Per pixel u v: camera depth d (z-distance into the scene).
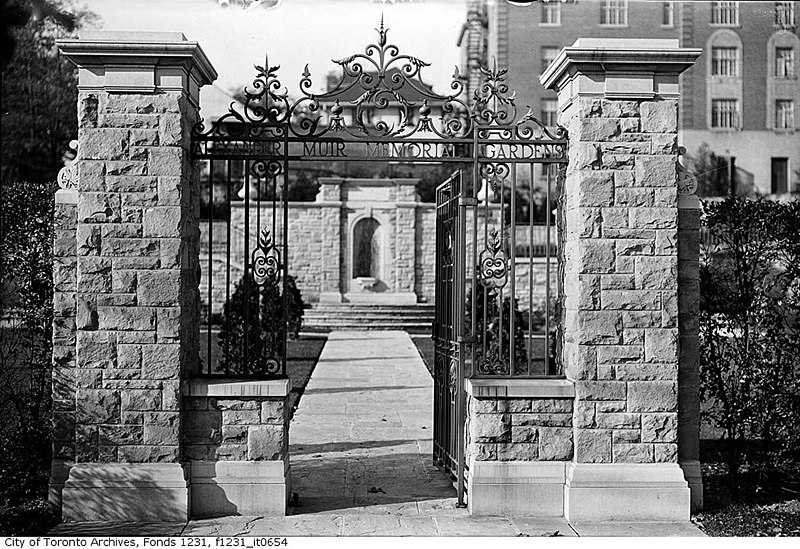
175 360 7.12
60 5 30.05
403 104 7.53
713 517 7.29
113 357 7.11
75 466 7.10
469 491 7.40
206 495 7.22
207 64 7.66
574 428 7.31
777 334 8.13
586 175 7.24
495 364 7.79
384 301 32.12
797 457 8.16
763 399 8.05
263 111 7.48
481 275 7.70
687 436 7.58
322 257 32.28
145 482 7.05
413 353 20.47
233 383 7.21
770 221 8.12
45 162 32.59
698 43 39.00
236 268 29.83
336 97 7.82
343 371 17.22
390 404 13.40
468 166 28.81
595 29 38.50
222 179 33.78
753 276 8.17
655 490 7.20
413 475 8.82
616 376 7.25
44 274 8.10
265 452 7.27
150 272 7.12
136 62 7.11
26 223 8.11
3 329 8.65
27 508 7.43
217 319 27.53
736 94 39.25
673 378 7.26
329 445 10.36
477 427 7.33
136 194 7.13
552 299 28.09
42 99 32.06
